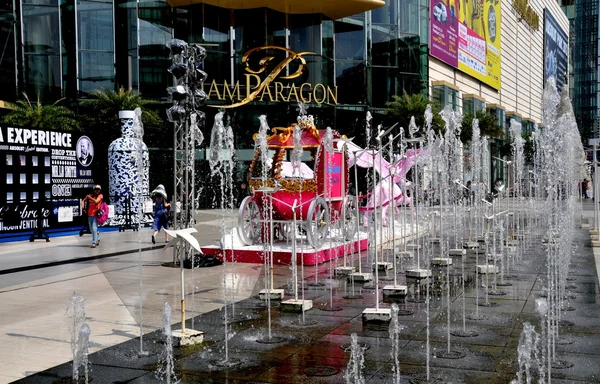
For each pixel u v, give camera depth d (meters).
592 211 30.03
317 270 10.95
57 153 18.89
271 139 13.01
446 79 47.66
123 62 33.38
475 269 11.02
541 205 31.55
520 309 7.48
